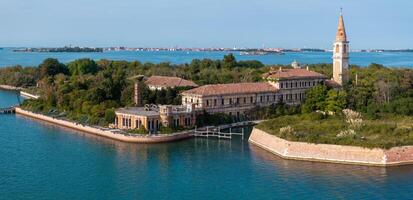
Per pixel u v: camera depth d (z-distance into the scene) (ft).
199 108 593.01
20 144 510.58
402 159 420.77
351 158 425.69
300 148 444.96
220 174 400.06
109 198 345.10
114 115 589.73
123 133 539.29
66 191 358.43
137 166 425.69
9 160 443.73
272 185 369.30
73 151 480.64
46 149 488.44
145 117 540.93
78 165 428.15
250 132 574.56
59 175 398.21
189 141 529.45
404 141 431.84
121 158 453.58
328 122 529.45
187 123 573.74
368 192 350.02
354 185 365.61
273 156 458.09
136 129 546.67
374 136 462.60
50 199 341.21
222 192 356.38
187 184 375.66
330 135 467.11
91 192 357.41
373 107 592.19
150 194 353.72
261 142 499.92
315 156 437.58
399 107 581.94
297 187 363.56
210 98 604.90
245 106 639.35
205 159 449.06
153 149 490.49
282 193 351.46
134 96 655.35
